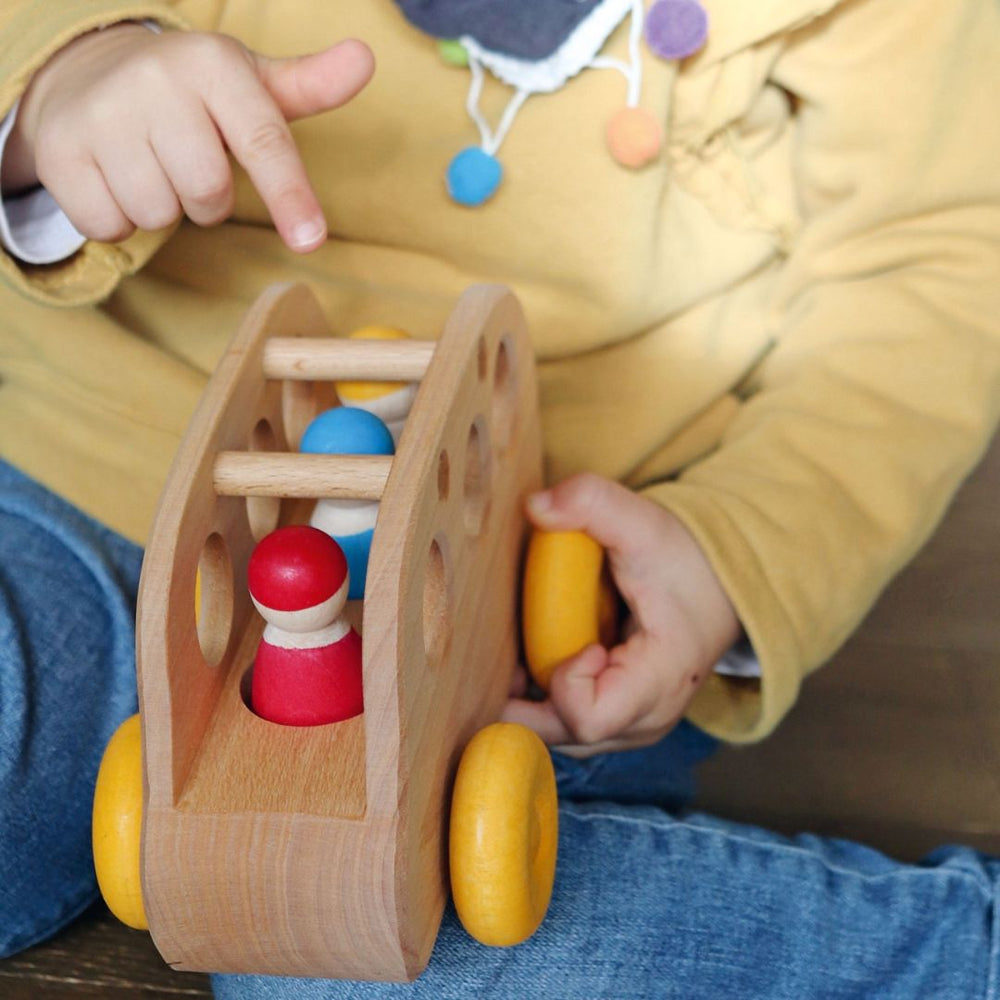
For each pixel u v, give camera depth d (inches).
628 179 32.0
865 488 32.1
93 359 33.3
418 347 23.6
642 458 36.0
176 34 25.1
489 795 21.2
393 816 19.0
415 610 19.1
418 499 19.1
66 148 24.7
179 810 19.6
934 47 32.4
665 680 29.1
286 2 32.4
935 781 38.7
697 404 35.9
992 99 33.1
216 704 21.6
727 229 35.3
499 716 27.7
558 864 26.6
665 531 29.3
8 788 28.2
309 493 21.1
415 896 19.6
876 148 33.5
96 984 30.2
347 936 19.4
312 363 23.6
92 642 30.5
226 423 21.9
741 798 38.0
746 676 32.0
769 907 26.8
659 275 34.0
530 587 28.9
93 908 32.3
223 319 34.6
